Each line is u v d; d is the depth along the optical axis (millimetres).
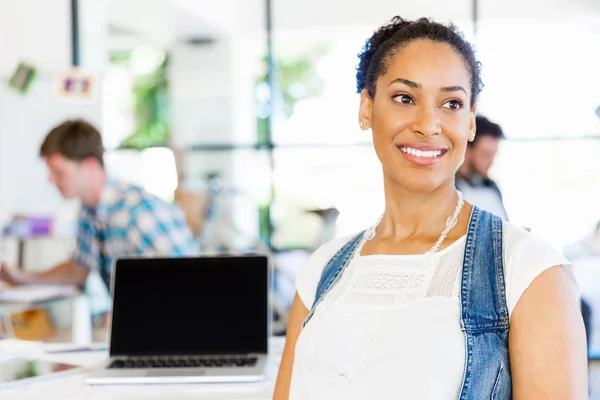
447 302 930
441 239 983
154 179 6410
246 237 4758
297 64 8805
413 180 978
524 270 888
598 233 4340
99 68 5070
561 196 5469
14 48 4684
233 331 1643
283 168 6246
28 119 4680
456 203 1016
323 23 5898
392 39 1001
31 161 4668
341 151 6176
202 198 4660
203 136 6809
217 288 1662
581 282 4176
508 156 5488
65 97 4309
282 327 3180
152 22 6367
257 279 1662
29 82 4094
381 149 1006
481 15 5531
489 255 933
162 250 2531
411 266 982
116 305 1667
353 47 6566
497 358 889
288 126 6531
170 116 6836
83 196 2645
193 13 6105
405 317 945
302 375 1030
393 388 924
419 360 912
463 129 974
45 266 3752
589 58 5438
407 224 1026
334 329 1001
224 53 6812
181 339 1643
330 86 6660
